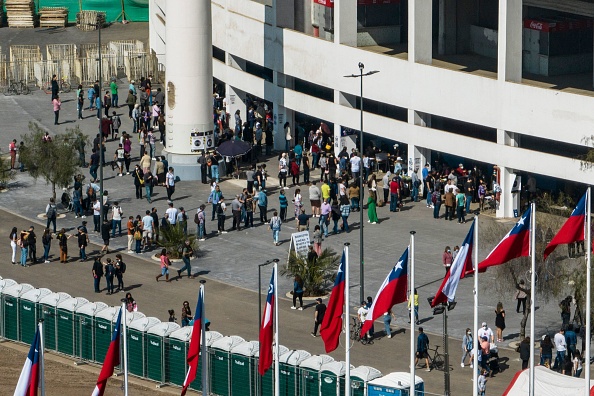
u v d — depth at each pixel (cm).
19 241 9544
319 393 7094
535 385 6569
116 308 7950
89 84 13912
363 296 8612
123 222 10306
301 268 8831
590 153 9269
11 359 8050
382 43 11625
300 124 12344
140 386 7650
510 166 10125
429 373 7706
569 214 8338
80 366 7950
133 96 12812
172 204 9788
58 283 9181
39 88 13900
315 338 8244
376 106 11844
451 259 8975
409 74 10794
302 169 11412
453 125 11162
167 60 11262
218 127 12169
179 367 7631
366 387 6881
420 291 8869
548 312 8512
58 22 16662
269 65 12162
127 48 14438
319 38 11569
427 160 10906
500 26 10062
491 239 8919
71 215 10512
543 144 10512
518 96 10031
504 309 8569
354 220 10262
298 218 9981
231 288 9112
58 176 10294
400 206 10469
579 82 10462
